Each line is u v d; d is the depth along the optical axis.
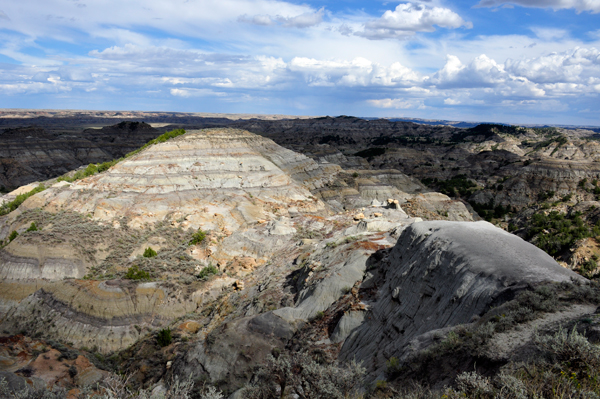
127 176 62.97
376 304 22.75
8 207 67.56
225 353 22.98
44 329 31.98
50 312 33.22
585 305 13.38
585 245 61.25
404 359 15.02
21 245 43.97
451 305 17.44
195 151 69.88
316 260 32.88
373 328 21.20
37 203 59.91
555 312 13.28
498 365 11.23
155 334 31.28
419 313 19.11
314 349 22.03
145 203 57.72
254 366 22.03
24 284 41.25
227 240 48.28
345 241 34.16
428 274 20.16
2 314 38.78
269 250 45.19
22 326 32.81
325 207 69.81
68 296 33.97
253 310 29.92
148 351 28.94
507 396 9.05
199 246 48.25
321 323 24.20
